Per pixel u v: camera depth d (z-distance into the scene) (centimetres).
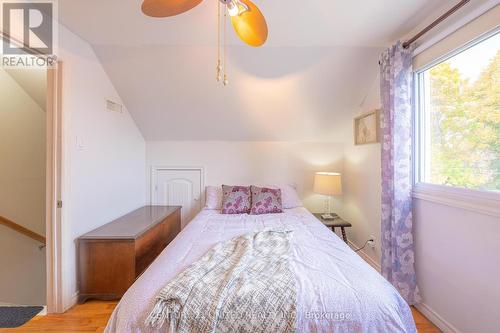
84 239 203
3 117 257
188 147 340
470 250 149
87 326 175
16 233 267
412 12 175
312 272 127
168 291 110
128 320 104
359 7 169
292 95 281
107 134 251
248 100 286
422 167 196
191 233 200
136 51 231
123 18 182
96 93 233
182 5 125
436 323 174
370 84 266
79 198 207
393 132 198
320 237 186
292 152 339
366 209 271
